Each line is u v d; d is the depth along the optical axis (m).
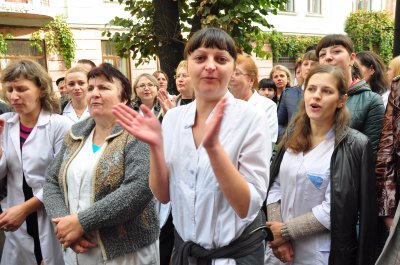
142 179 1.88
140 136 1.46
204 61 1.49
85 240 1.93
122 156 1.97
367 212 1.92
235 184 1.35
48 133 2.42
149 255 2.07
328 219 1.96
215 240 1.49
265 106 3.09
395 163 2.06
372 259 1.96
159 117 3.46
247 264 1.51
